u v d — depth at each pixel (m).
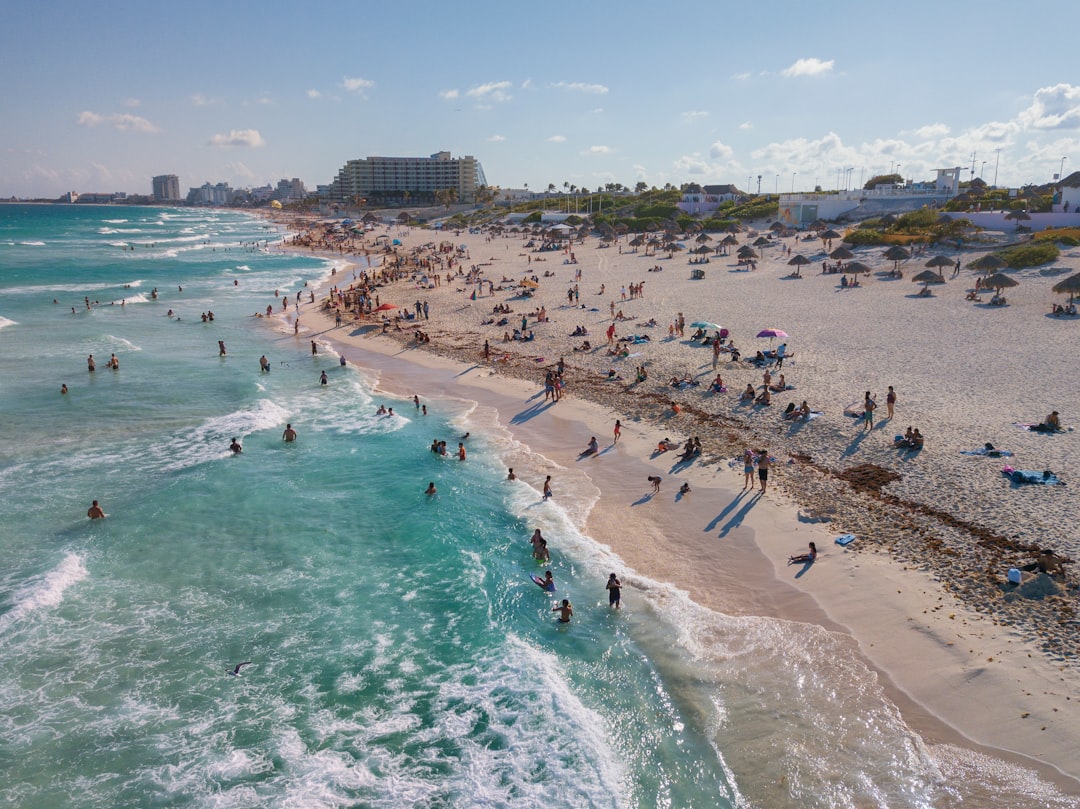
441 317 53.50
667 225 102.69
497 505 23.25
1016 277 51.34
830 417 27.50
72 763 13.22
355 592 18.70
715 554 19.27
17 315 56.97
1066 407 26.97
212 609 18.00
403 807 12.22
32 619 17.44
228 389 37.19
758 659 15.13
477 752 13.36
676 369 35.56
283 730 14.01
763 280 61.34
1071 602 15.40
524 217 154.75
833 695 13.91
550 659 15.83
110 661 16.03
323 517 22.86
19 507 23.48
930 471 22.20
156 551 20.80
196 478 25.84
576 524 21.53
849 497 21.27
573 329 46.25
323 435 30.20
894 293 51.47
